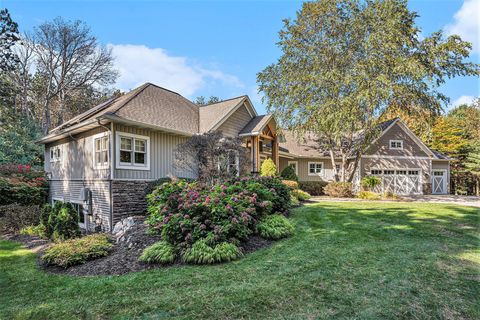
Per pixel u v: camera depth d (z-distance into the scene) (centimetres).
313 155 2081
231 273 424
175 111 1293
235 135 1414
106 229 934
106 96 2938
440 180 2150
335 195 1705
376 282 370
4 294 402
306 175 2098
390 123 2002
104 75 2802
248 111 1541
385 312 294
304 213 924
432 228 704
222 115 1329
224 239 522
